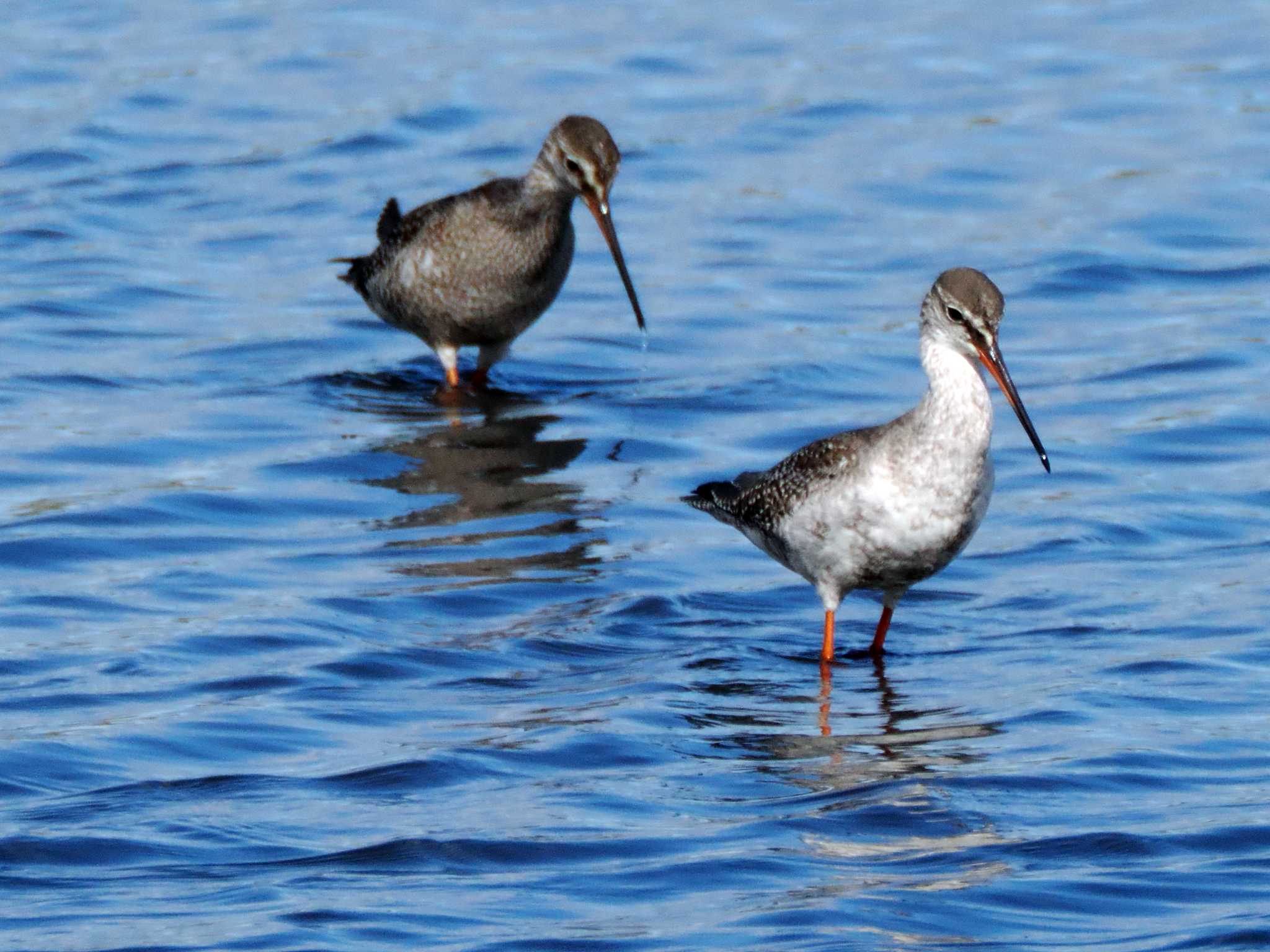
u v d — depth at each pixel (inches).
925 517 500.4
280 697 488.1
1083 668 506.0
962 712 477.7
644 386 777.6
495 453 701.3
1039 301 865.5
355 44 1296.8
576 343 832.3
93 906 370.3
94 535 610.2
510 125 1135.6
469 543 612.1
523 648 527.8
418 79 1218.6
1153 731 459.2
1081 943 353.1
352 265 834.8
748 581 586.2
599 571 588.4
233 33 1326.3
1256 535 606.5
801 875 384.2
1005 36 1291.8
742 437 716.0
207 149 1103.0
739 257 934.4
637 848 398.0
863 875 383.6
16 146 1096.2
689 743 459.5
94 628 536.7
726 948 351.3
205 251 949.2
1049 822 407.8
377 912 366.9
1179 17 1321.4
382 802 422.9
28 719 470.6
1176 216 967.6
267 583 575.2
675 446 708.0
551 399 765.3
